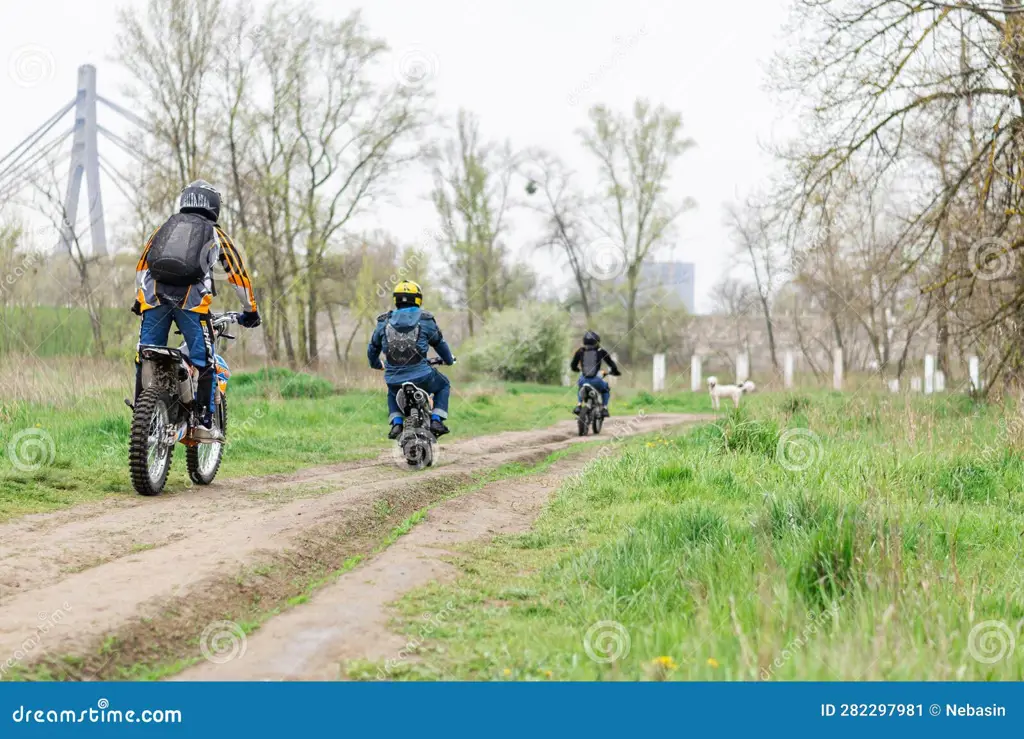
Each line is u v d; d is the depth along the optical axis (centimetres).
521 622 715
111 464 1395
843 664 602
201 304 1210
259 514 1048
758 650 618
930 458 1518
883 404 2220
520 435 2503
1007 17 2303
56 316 4125
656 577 803
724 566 821
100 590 705
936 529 1029
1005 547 1036
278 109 5378
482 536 1054
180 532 942
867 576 742
